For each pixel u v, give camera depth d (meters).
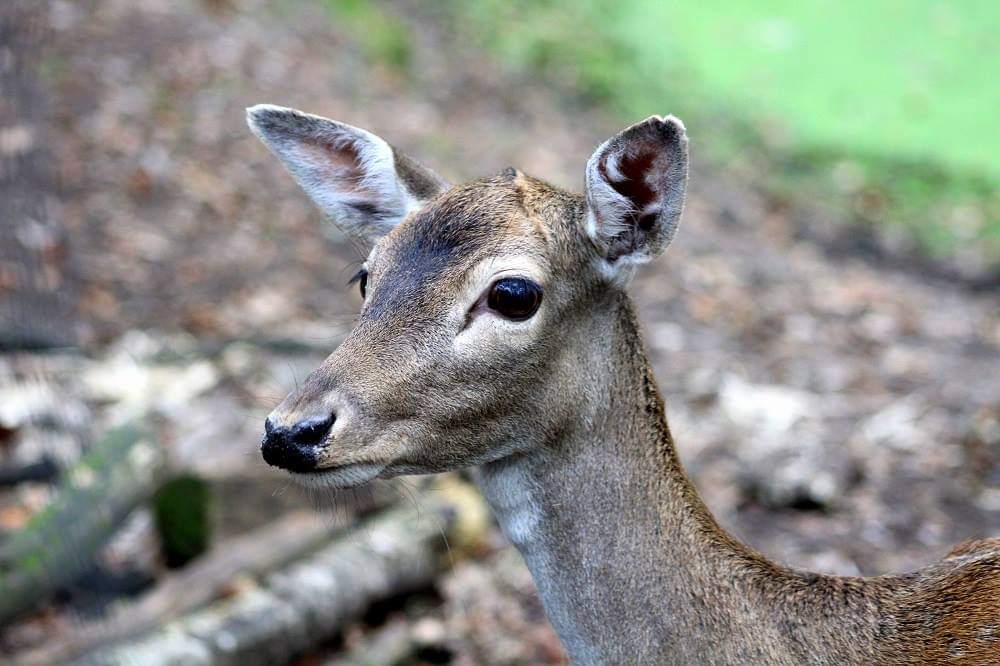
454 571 10.17
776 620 5.34
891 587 5.42
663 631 5.41
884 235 22.38
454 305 5.29
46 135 15.66
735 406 13.93
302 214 17.97
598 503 5.50
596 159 5.37
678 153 5.36
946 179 24.55
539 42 28.58
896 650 5.23
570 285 5.43
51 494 9.85
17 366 10.87
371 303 5.43
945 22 30.58
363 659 8.93
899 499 11.96
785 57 29.44
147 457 9.58
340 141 6.14
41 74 18.56
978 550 5.57
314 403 5.13
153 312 14.51
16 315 11.36
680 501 5.53
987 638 5.10
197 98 19.89
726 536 5.56
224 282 15.66
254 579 9.00
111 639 8.19
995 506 11.88
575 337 5.46
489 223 5.41
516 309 5.29
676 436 12.94
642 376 5.61
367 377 5.20
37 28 10.28
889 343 16.84
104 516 8.99
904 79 28.42
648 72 28.47
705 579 5.42
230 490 9.84
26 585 8.48
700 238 20.50
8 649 8.63
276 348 13.28
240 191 17.98
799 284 19.11
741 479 11.89
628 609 5.44
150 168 17.70
